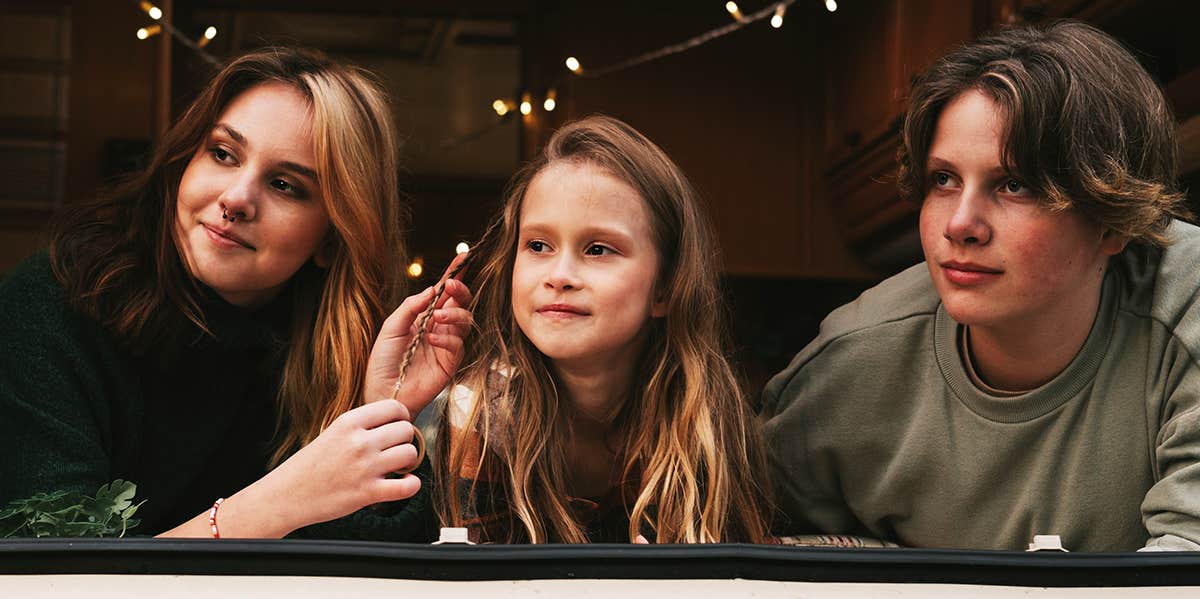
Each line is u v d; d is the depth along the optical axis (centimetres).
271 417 127
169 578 69
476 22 328
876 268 318
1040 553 72
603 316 107
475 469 111
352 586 70
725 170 315
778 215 316
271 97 118
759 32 319
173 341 120
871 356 123
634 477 114
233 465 126
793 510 129
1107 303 114
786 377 129
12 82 286
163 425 122
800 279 319
